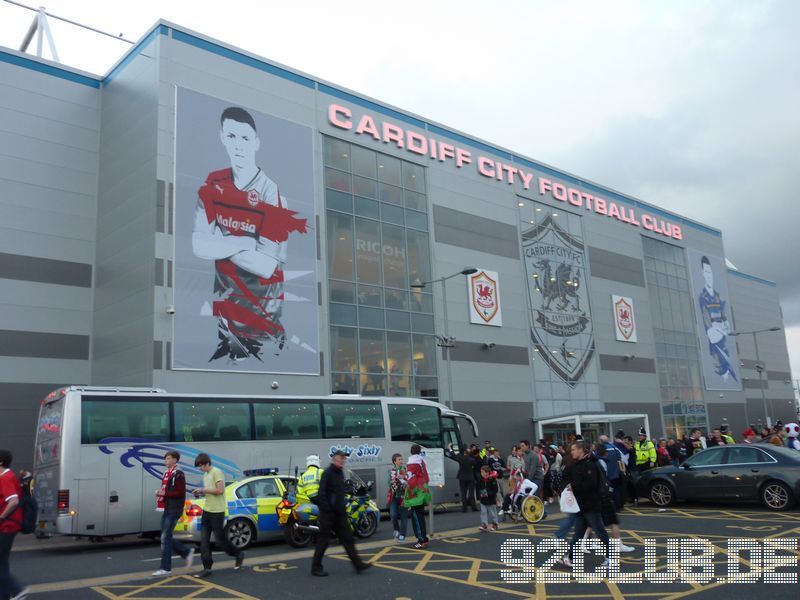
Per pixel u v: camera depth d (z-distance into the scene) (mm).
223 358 24188
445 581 9805
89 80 27547
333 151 29938
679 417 46031
